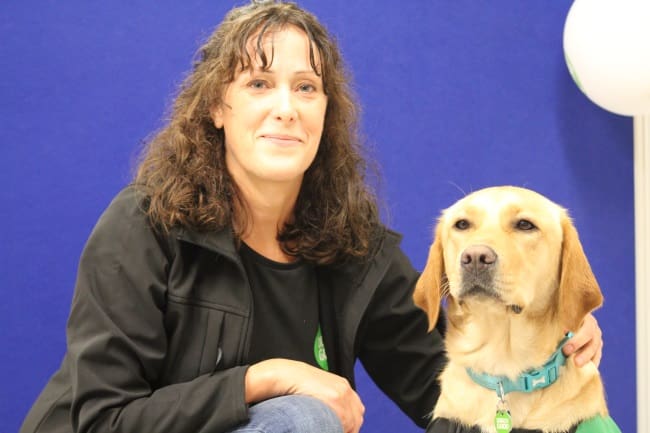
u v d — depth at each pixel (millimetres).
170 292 1601
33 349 2506
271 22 1657
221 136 1757
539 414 1525
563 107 2756
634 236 2783
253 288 1721
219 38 1734
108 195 2541
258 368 1546
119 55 2533
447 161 2717
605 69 2408
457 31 2703
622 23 2338
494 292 1509
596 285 1563
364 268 1826
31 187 2504
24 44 2488
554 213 1607
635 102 2457
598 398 1550
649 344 2750
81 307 1537
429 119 2703
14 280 2496
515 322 1540
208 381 1500
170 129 1771
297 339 1755
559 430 1514
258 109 1630
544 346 1541
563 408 1521
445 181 2715
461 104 2717
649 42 2320
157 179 1699
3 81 2482
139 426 1453
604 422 1532
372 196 1981
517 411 1544
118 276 1549
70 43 2508
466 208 1623
